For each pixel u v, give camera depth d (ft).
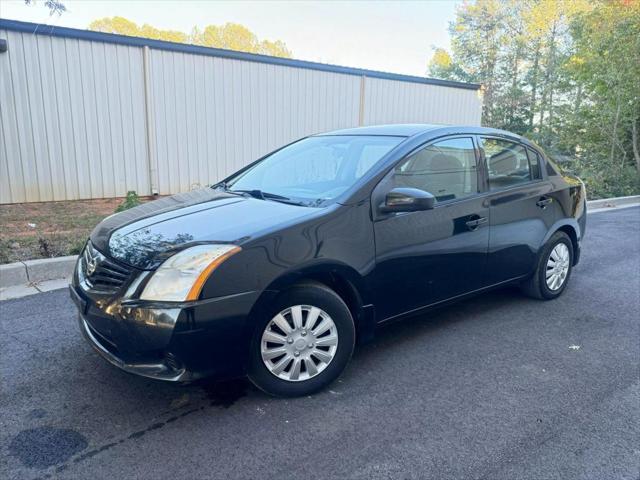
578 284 17.11
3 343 11.54
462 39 116.98
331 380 9.84
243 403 9.33
